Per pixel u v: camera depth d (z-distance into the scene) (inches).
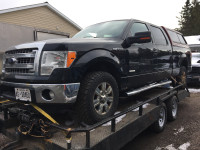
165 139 135.9
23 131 89.7
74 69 85.0
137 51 126.2
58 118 106.7
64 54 84.3
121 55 111.3
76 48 87.4
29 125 88.5
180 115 191.2
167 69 174.9
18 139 91.4
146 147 124.4
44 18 493.4
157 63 154.0
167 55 173.8
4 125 102.3
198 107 219.0
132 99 154.5
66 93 82.7
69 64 84.3
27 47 91.1
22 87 88.2
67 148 70.4
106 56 99.1
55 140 79.4
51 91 83.2
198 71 316.5
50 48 84.9
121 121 101.5
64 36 261.1
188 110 208.1
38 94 83.4
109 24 138.2
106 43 103.3
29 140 89.4
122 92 123.6
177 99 182.2
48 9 502.9
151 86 149.5
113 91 103.0
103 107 98.8
